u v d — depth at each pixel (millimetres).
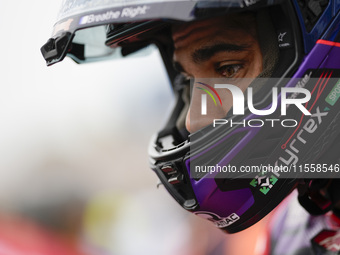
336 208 1605
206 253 3121
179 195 1484
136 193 4570
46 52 1440
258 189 1396
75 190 4332
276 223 1855
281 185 1393
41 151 4969
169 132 1748
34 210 4004
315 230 1677
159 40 1843
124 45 1828
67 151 5059
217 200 1415
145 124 5309
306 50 1345
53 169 4590
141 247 3896
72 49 1807
